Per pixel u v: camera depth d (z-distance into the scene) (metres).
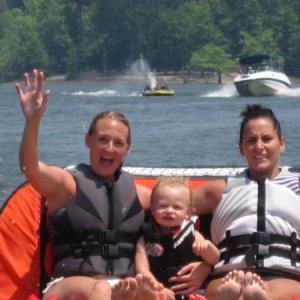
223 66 110.38
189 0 119.19
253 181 5.50
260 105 5.64
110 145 5.35
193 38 115.06
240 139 5.62
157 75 114.69
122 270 5.28
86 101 54.25
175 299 5.34
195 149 19.88
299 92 59.81
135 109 42.53
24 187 5.75
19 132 26.05
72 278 5.11
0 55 129.38
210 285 5.21
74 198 5.32
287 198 5.35
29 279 5.50
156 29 116.50
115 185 5.39
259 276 5.05
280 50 117.25
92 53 121.56
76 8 124.94
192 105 46.81
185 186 5.44
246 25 117.31
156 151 19.44
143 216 5.45
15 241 5.57
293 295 4.99
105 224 5.31
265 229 5.24
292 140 21.92
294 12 118.31
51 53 126.62
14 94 73.88
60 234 5.32
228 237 5.30
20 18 129.62
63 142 21.39
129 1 119.06
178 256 5.38
